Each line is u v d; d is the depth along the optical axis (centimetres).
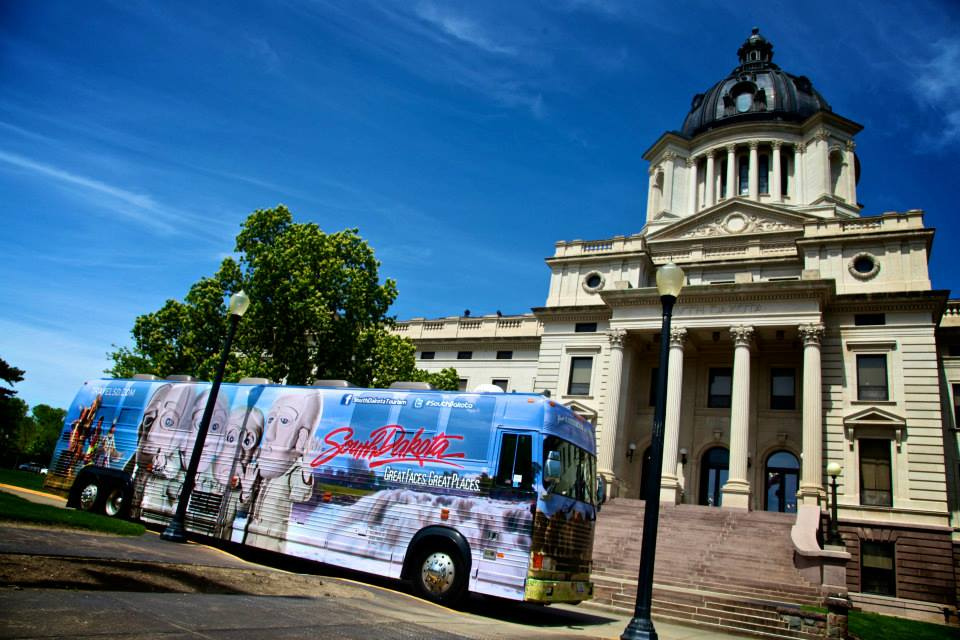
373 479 1465
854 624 1845
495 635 960
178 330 3145
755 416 3294
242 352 3123
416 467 1422
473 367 4372
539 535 1251
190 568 1027
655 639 962
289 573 1245
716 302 3197
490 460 1344
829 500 2861
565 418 1408
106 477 1958
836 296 3070
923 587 2580
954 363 3244
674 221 4472
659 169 4906
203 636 607
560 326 3766
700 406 3441
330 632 739
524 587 1212
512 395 1393
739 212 3950
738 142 4600
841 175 4391
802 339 3020
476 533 1295
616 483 3150
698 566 2180
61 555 905
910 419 2844
